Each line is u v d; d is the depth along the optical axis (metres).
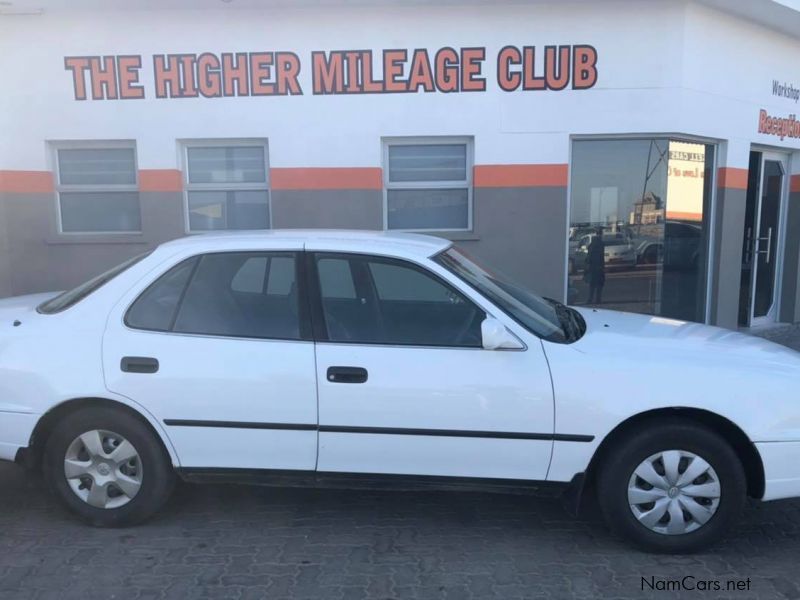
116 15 7.48
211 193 7.93
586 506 4.20
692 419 3.52
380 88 7.50
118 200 7.99
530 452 3.53
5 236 7.75
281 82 7.53
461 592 3.22
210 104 7.59
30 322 3.84
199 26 7.47
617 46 7.38
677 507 3.50
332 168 7.64
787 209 9.56
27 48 7.57
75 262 7.85
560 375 3.50
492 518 4.02
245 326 3.70
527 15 7.36
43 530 3.84
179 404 3.64
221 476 3.72
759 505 4.25
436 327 3.65
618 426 3.52
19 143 7.71
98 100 7.63
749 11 7.71
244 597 3.17
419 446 3.57
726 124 8.12
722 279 8.43
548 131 7.53
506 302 3.82
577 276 7.94
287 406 3.60
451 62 7.45
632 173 7.79
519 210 7.64
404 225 7.93
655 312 8.07
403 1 7.20
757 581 3.34
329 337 3.65
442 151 7.78
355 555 3.56
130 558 3.53
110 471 3.77
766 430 3.43
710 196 8.35
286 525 3.91
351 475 3.66
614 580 3.33
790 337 8.77
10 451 3.74
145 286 3.79
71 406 3.74
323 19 7.42
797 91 9.13
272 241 3.88
